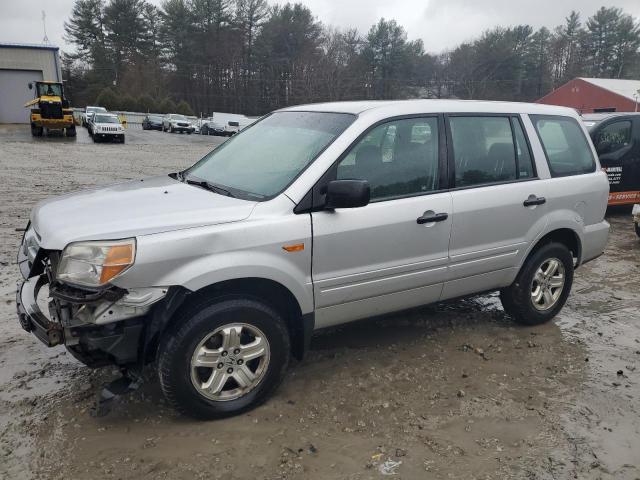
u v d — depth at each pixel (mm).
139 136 39156
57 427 3264
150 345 3227
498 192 4344
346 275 3662
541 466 3055
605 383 4016
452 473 2971
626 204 10109
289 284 3414
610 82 55031
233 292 3352
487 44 77375
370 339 4609
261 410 3504
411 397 3723
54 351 4215
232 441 3184
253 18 76875
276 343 3473
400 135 3924
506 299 4883
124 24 78250
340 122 3855
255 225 3281
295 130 4078
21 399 3547
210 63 77188
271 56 75812
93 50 78625
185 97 77688
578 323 5156
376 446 3182
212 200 3480
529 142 4645
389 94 75250
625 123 9930
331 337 4617
